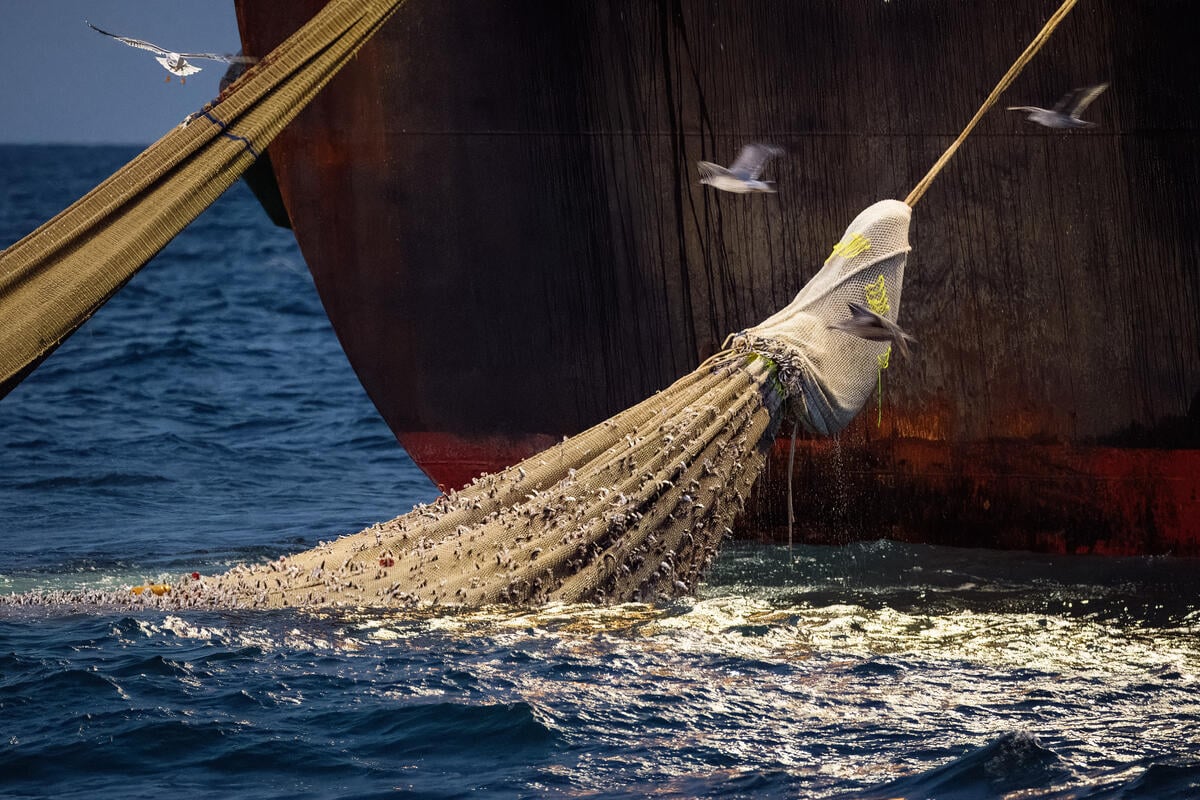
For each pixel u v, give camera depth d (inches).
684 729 794.8
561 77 1382.9
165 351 3193.9
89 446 2074.3
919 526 1369.3
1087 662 929.5
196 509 1651.1
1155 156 1231.5
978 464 1336.1
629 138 1378.0
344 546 1141.1
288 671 898.7
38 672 893.2
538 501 1104.2
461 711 820.0
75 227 1050.1
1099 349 1280.8
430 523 1129.4
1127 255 1257.4
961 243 1307.8
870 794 700.0
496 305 1449.3
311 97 1157.1
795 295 1363.2
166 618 1024.9
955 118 1289.4
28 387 2687.0
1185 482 1275.8
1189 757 735.7
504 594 1063.0
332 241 1488.7
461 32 1402.6
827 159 1332.4
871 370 1195.3
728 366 1150.3
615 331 1419.8
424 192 1448.1
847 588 1167.0
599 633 988.6
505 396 1467.8
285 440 2162.9
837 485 1380.4
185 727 799.7
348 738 786.8
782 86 1332.4
